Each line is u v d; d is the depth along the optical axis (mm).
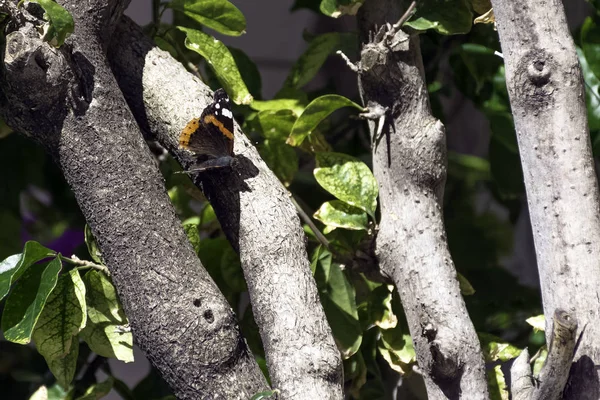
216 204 2680
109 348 2715
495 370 2729
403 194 2713
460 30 2725
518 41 2650
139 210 2650
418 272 2695
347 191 2730
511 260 3441
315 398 2633
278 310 2648
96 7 2680
